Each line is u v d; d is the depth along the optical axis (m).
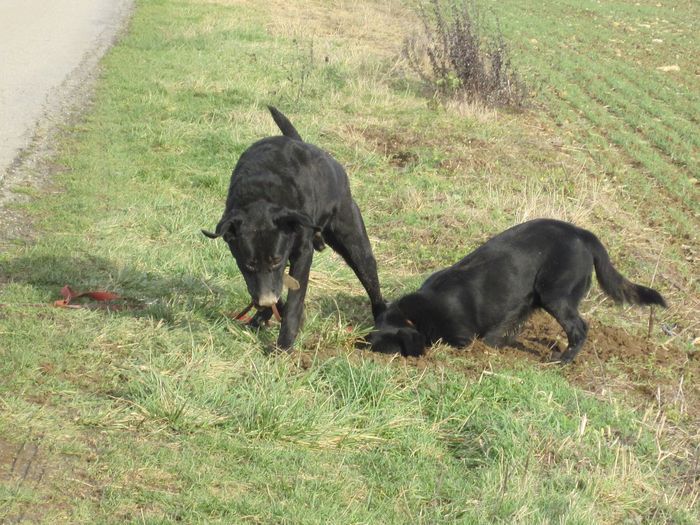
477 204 8.10
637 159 9.52
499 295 6.57
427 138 9.14
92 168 8.03
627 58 15.44
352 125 9.32
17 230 7.04
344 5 18.16
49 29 13.88
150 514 5.17
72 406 5.59
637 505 5.64
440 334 6.58
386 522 5.33
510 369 6.34
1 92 9.87
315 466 5.52
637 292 6.67
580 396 6.23
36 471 5.26
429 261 7.41
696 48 16.67
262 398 5.73
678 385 6.47
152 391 5.69
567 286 6.52
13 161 8.01
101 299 6.41
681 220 8.34
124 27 14.37
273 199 5.95
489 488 5.54
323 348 6.34
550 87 12.56
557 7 20.47
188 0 17.23
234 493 5.32
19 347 5.87
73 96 9.88
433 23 16.58
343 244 6.47
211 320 6.41
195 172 8.21
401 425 5.84
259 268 5.88
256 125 9.06
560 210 7.97
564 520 5.41
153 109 9.48
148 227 7.26
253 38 13.70
